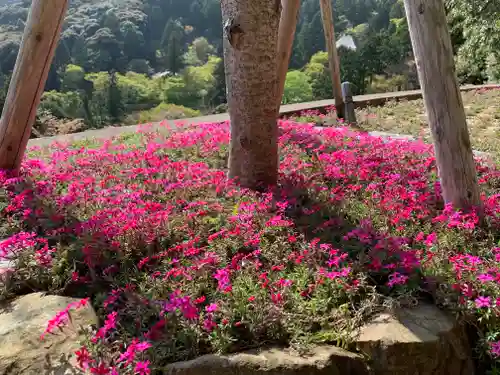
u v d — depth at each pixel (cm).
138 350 189
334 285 239
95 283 252
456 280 243
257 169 365
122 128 716
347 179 392
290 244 287
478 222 311
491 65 1430
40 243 289
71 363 194
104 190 355
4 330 213
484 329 229
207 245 294
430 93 316
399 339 208
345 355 203
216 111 2164
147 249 281
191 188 370
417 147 481
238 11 329
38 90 392
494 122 750
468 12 1289
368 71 2084
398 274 243
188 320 212
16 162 403
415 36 316
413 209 330
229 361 195
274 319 214
